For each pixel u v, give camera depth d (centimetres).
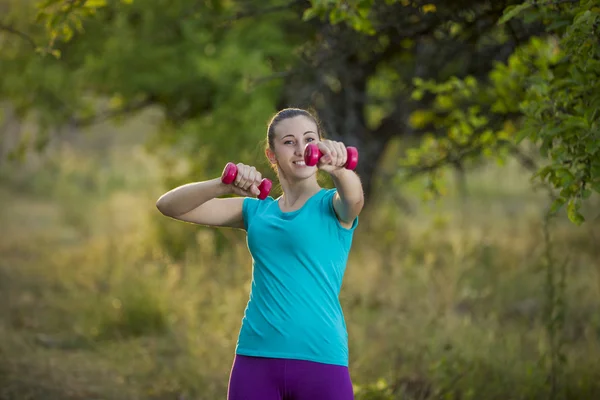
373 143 1712
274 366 553
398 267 1662
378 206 2084
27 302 1516
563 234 1961
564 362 938
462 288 1507
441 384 945
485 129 1142
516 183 3053
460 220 2420
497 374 972
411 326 1251
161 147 1992
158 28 1698
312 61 1283
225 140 1611
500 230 2222
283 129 577
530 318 1328
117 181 3725
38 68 1723
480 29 1088
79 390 1036
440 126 1287
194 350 1150
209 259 1670
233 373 570
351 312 1359
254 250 574
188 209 579
